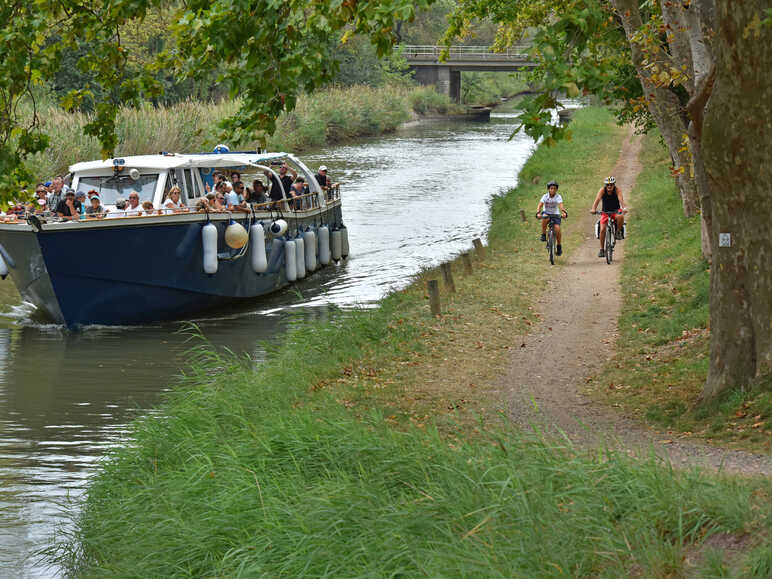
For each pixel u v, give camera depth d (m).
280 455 10.17
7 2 11.83
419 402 12.91
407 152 61.81
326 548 7.64
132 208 20.66
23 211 20.64
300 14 9.18
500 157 58.19
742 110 10.42
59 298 19.52
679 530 6.70
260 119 9.50
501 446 8.84
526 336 16.94
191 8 9.83
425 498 8.11
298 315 20.72
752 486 7.68
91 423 13.36
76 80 58.09
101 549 9.38
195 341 18.53
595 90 8.06
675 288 19.36
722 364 11.23
